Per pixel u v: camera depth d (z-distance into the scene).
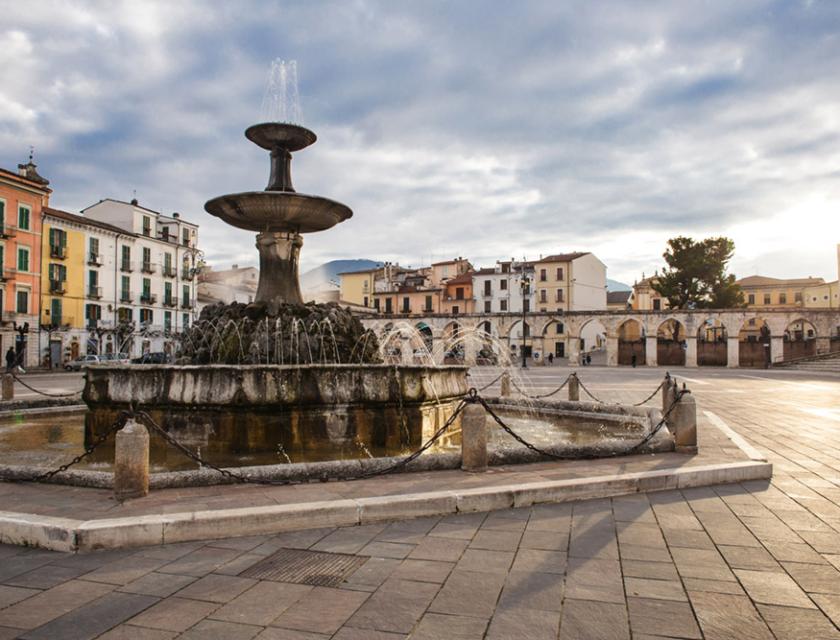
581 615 3.51
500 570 4.21
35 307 44.62
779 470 7.62
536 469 6.91
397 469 6.65
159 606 3.67
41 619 3.50
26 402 13.40
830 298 78.50
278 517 5.08
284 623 3.44
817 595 3.79
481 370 44.69
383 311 82.94
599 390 24.31
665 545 4.71
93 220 50.28
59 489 5.98
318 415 8.83
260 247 12.22
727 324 53.09
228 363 10.52
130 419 5.76
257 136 12.23
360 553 4.56
